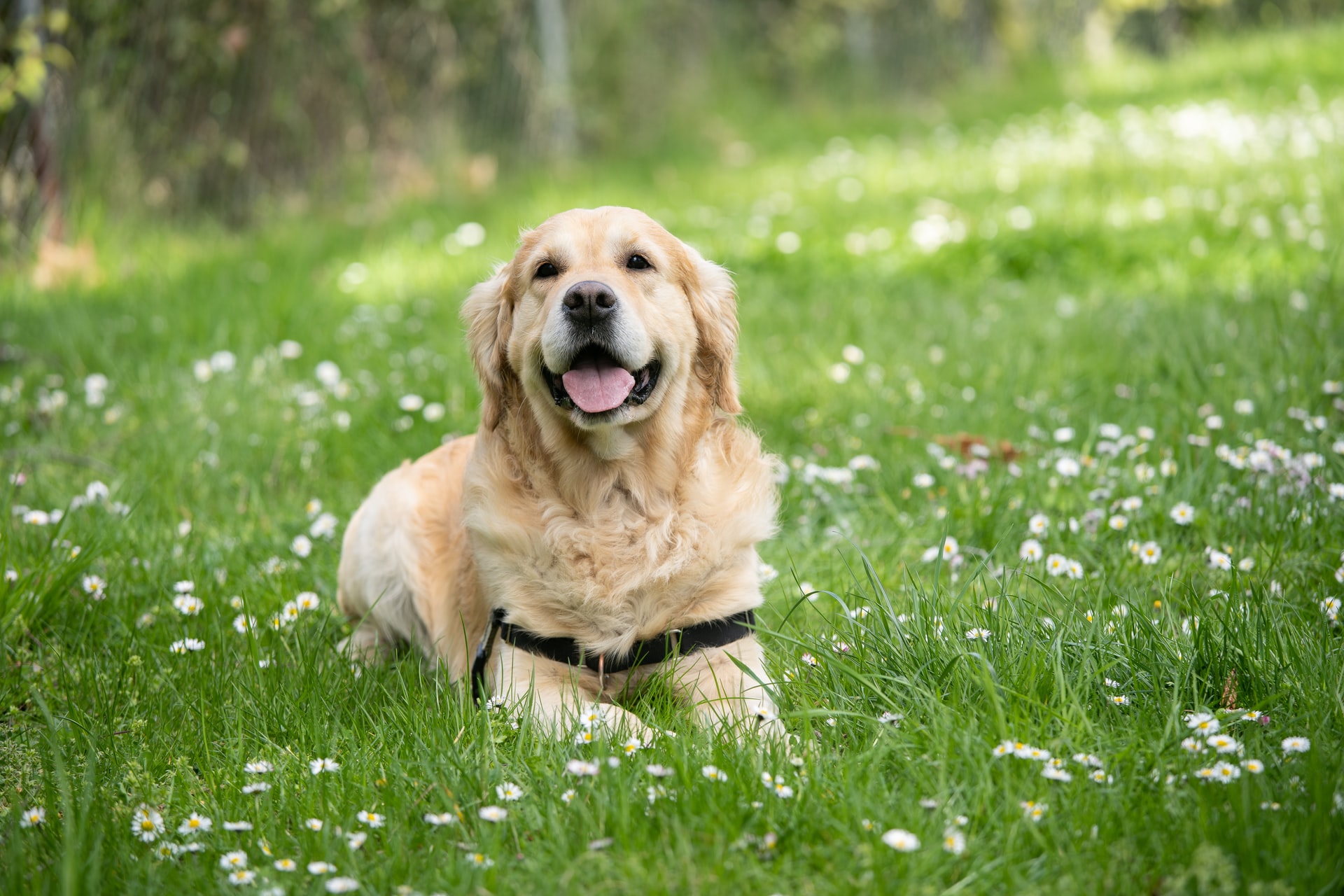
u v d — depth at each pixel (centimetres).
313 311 812
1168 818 252
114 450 577
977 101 1950
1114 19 2444
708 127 1739
